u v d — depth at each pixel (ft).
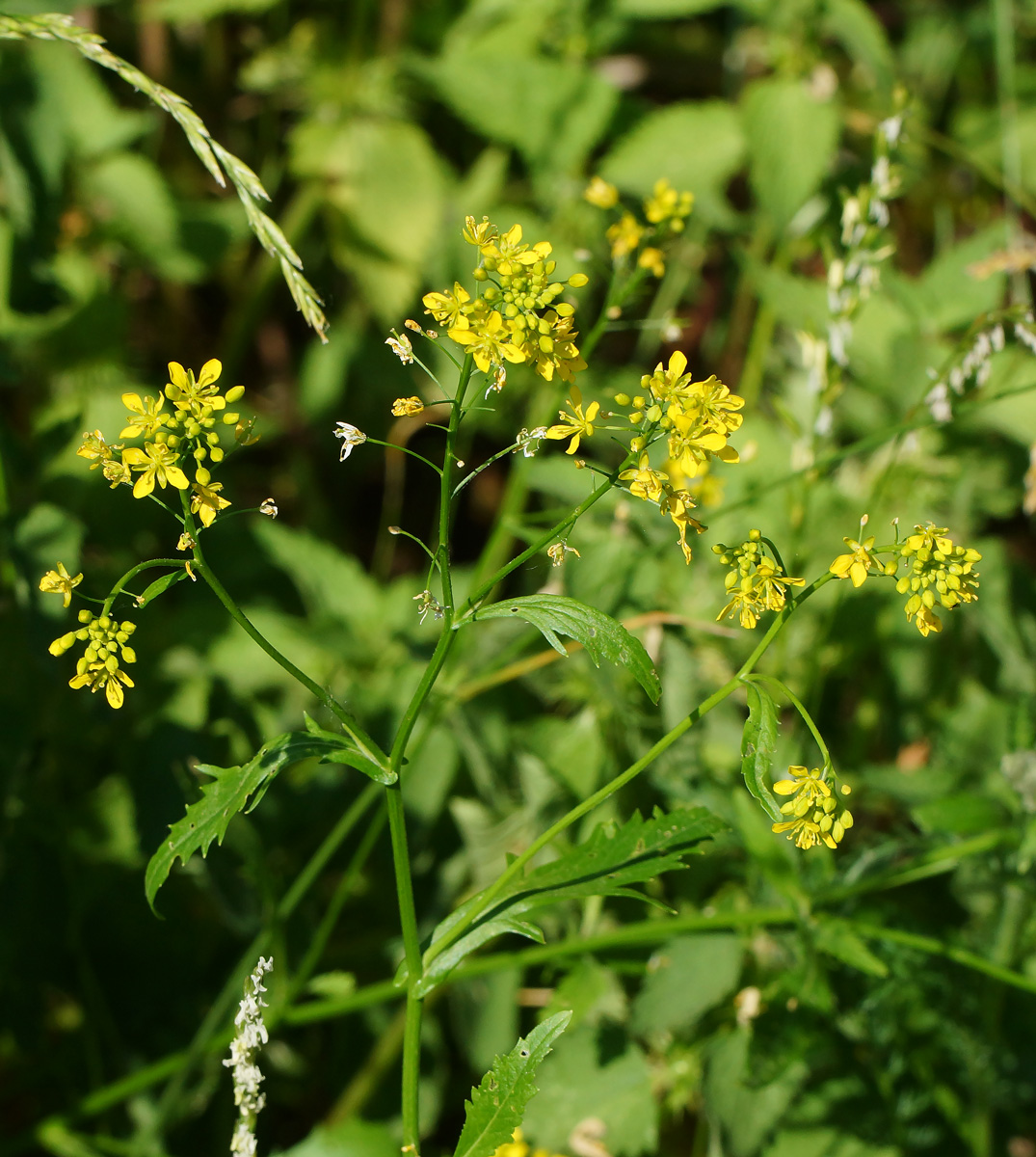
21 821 1.19
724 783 1.16
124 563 1.32
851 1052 1.15
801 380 1.48
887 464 1.39
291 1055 1.24
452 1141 1.26
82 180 1.45
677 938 1.10
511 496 1.21
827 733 1.35
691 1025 1.14
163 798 1.19
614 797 1.16
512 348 0.80
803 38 1.55
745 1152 1.10
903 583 0.83
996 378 1.38
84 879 1.20
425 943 0.89
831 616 1.20
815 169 1.47
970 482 1.38
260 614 1.32
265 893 1.11
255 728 1.25
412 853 1.24
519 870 0.89
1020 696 1.19
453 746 1.23
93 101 1.46
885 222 1.13
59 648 0.81
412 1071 0.87
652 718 1.16
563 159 1.56
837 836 0.82
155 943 1.21
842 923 1.05
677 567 1.23
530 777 1.16
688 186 1.54
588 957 1.13
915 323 1.42
